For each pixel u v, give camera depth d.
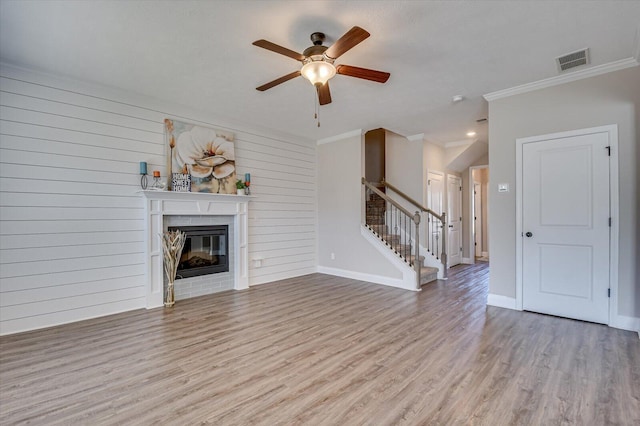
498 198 3.84
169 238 3.92
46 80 3.28
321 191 6.15
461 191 7.36
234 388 2.11
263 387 2.12
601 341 2.80
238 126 4.94
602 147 3.18
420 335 2.99
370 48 2.80
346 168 5.72
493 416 1.80
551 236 3.49
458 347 2.72
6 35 2.57
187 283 4.32
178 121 4.21
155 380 2.22
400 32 2.55
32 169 3.20
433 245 6.21
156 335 3.02
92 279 3.52
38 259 3.21
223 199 4.60
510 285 3.79
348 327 3.22
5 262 3.04
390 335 3.00
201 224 4.43
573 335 2.94
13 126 3.10
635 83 3.03
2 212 3.04
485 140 6.27
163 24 2.44
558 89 3.43
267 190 5.35
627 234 3.06
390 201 5.21
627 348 2.65
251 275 5.07
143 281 3.88
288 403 1.95
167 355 2.60
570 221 3.37
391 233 6.25
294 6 2.23
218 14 2.32
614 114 3.12
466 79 3.44
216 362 2.48
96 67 3.15
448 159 6.68
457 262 7.09
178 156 4.18
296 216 5.82
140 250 3.88
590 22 2.42
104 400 1.99
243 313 3.67
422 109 4.41
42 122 3.26
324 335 3.01
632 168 3.03
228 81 3.48
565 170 3.39
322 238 6.14
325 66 2.45
